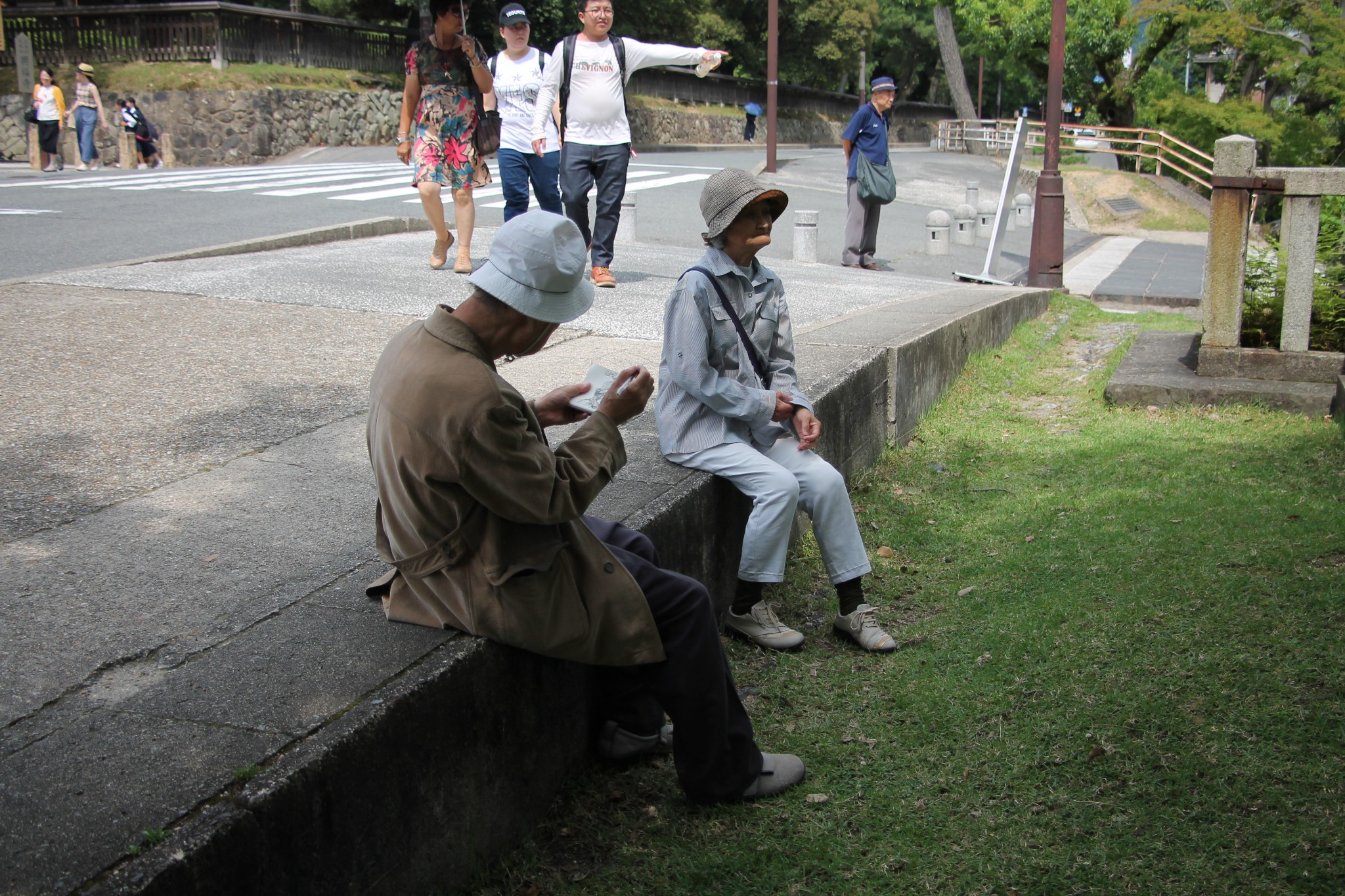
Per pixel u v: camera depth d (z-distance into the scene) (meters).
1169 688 3.11
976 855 2.56
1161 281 15.27
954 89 43.97
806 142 52.94
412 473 2.30
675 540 3.44
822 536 3.76
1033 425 6.46
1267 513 4.31
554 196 8.29
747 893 2.46
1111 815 2.65
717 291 3.67
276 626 2.56
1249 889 2.36
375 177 17.92
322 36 29.00
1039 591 3.91
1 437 4.13
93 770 1.97
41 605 2.73
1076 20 32.88
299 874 1.96
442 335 2.30
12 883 1.66
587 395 2.72
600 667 2.97
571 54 7.71
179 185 15.95
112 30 26.62
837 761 3.01
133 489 3.63
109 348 5.49
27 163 24.19
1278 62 28.47
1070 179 28.30
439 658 2.36
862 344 5.95
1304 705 2.96
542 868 2.56
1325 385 6.34
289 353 5.55
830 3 50.09
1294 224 6.35
